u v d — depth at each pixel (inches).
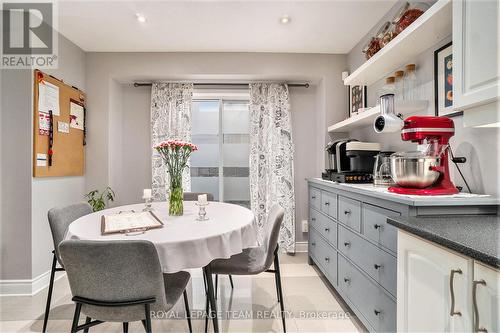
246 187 136.5
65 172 101.4
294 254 125.7
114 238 49.8
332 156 103.3
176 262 47.4
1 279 85.4
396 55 74.3
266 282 95.6
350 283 71.5
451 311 32.6
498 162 50.9
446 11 51.9
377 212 57.7
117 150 124.9
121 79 122.7
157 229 55.9
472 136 56.2
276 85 127.0
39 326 68.9
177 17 91.9
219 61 118.6
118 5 84.7
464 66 43.0
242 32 102.1
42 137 89.6
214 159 135.9
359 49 109.6
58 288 89.8
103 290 41.4
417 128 53.4
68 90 103.6
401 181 54.7
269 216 76.9
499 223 41.6
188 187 127.7
